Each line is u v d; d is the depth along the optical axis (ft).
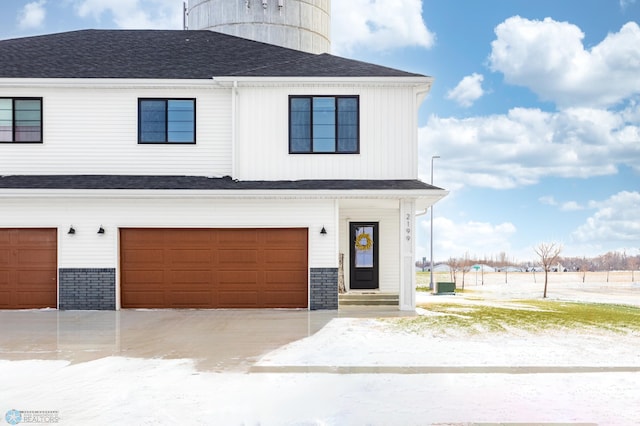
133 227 45.62
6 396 21.66
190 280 46.03
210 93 48.93
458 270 156.15
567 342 31.53
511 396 21.70
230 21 79.10
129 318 41.01
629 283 138.41
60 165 48.08
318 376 24.52
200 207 45.85
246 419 19.08
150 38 60.90
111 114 48.52
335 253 45.57
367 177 47.21
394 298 48.75
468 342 31.55
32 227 45.06
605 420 19.08
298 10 81.25
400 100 47.47
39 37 59.93
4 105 47.96
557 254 113.29
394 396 21.68
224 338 33.14
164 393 21.95
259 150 47.29
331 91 47.39
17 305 45.32
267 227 45.88
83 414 19.56
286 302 46.11
